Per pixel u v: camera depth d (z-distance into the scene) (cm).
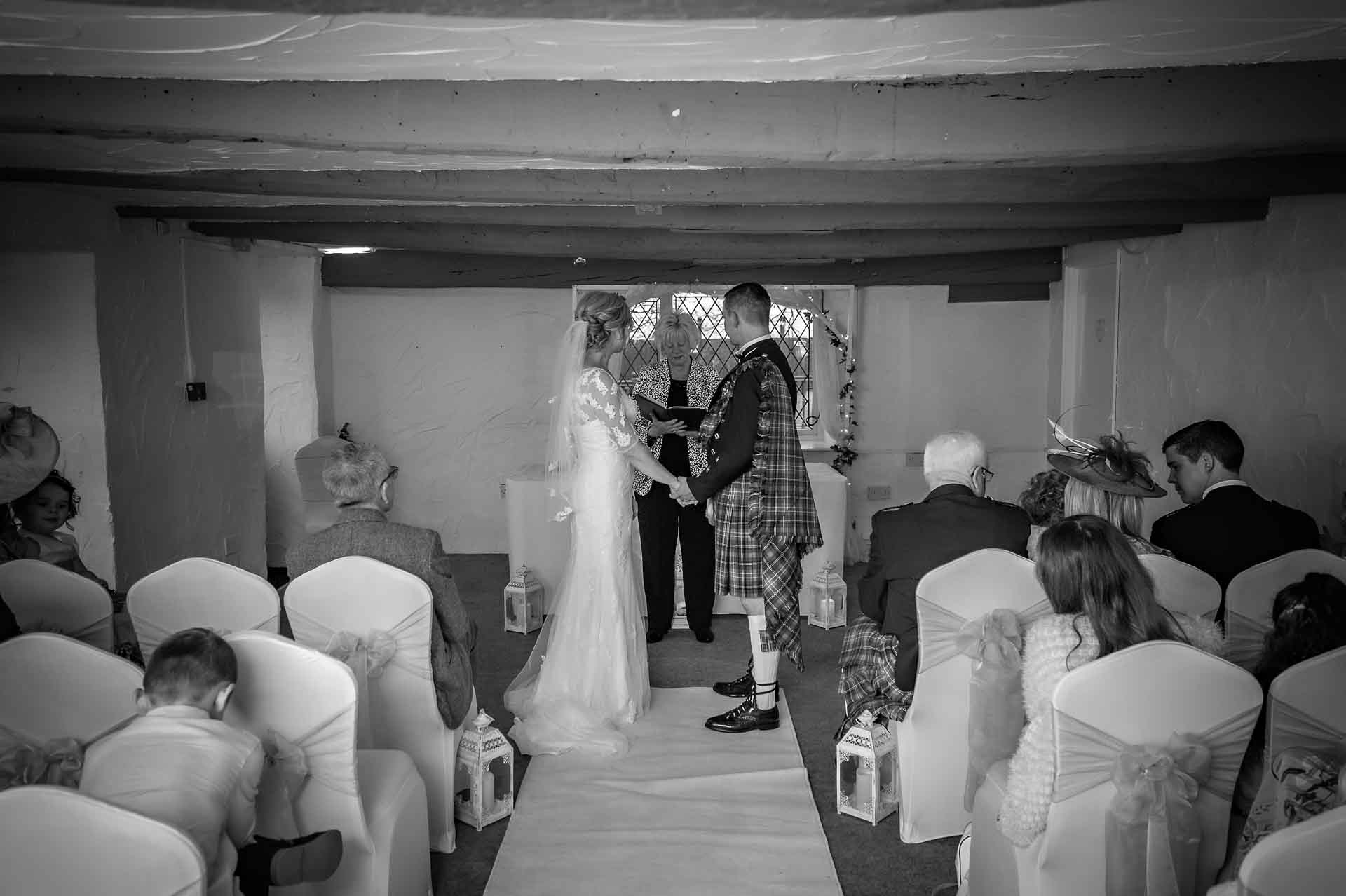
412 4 146
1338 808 129
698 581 521
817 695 441
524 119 242
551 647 410
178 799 172
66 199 426
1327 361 433
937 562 295
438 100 240
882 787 329
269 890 223
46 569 279
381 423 723
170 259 511
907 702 315
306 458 638
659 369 555
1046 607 277
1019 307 711
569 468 405
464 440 727
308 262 677
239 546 592
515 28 158
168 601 273
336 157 289
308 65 185
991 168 365
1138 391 595
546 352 719
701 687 451
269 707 219
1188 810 195
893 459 718
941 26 159
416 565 296
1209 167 377
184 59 181
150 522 488
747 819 324
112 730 213
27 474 329
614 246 593
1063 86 245
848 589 586
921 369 712
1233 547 314
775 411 381
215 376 561
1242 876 129
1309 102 244
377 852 235
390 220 481
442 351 720
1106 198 380
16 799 146
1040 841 208
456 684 308
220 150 280
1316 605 211
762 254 594
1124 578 210
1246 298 491
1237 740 199
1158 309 571
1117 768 196
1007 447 721
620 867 295
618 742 375
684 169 352
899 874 293
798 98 242
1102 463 301
